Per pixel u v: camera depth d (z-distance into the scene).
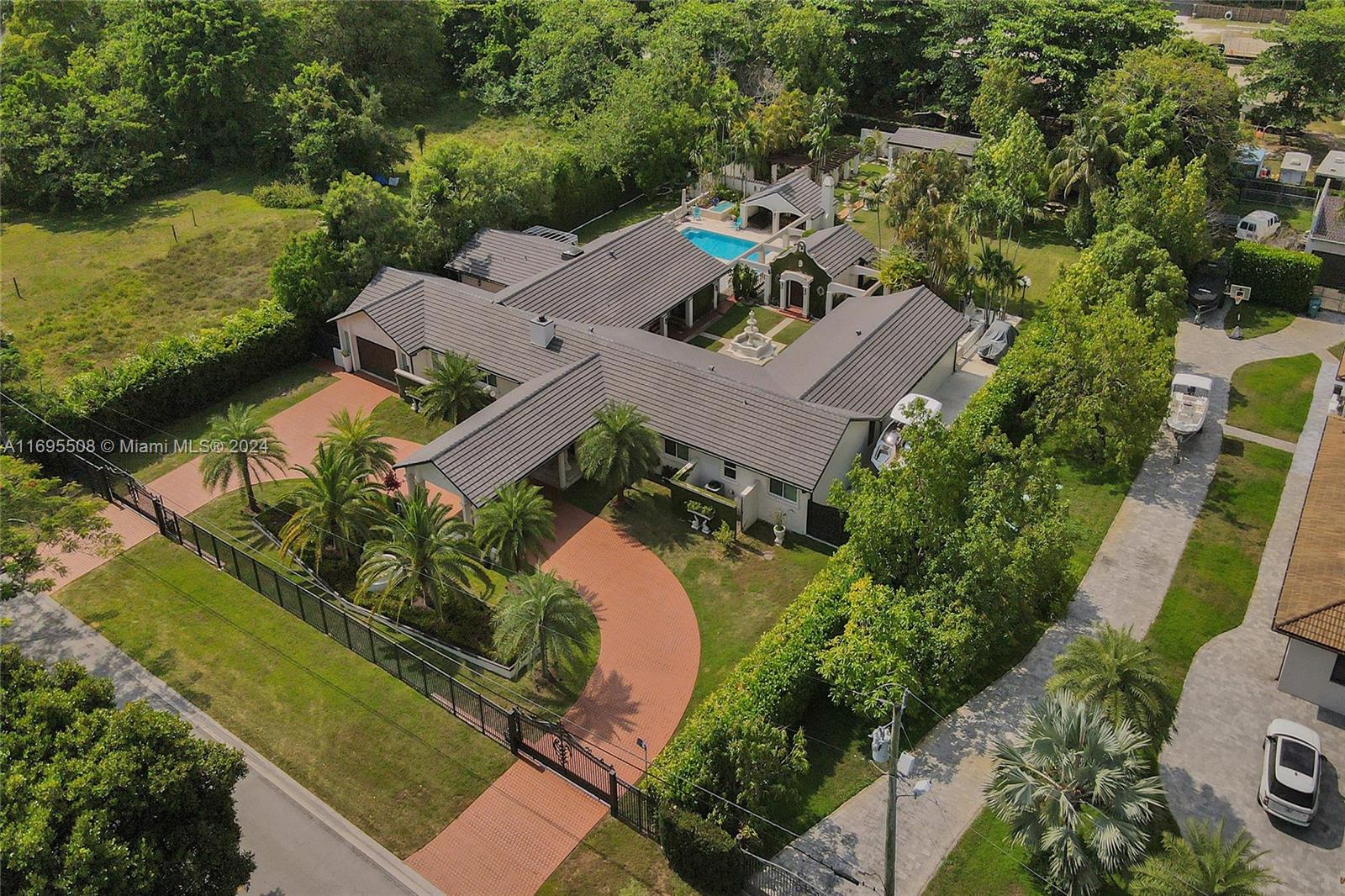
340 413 47.44
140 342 56.50
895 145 79.88
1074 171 65.75
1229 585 39.03
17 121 71.62
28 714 25.25
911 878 28.42
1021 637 36.53
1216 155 65.88
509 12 99.31
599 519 43.41
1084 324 44.41
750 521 42.91
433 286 53.94
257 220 71.81
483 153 65.69
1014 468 34.22
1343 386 47.97
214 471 42.00
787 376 46.88
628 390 46.09
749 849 28.88
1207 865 24.91
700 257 60.69
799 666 31.86
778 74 87.00
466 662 36.19
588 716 33.94
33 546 35.06
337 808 30.97
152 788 23.92
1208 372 52.97
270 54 82.75
